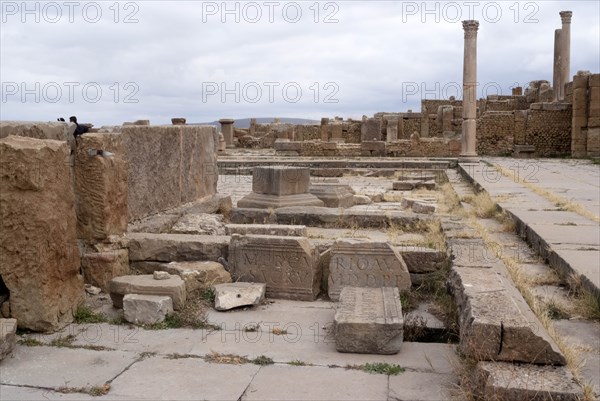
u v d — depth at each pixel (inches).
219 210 478.0
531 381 162.6
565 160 1263.5
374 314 216.2
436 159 1179.9
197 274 265.6
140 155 358.6
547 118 1466.5
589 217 421.4
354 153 1389.0
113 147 287.4
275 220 414.3
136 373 191.5
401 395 175.6
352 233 372.8
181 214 395.2
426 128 1817.2
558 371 169.8
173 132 405.1
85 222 279.7
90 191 277.7
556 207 481.7
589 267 281.4
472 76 1119.6
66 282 236.4
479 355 176.4
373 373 190.9
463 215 502.9
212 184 489.4
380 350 205.9
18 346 213.0
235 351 208.7
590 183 723.4
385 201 623.8
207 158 475.2
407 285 272.5
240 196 649.6
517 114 1483.8
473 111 1123.9
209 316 245.3
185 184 429.1
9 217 219.0
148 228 344.8
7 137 227.3
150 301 235.0
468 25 1103.0
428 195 680.4
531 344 173.8
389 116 1779.0
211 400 173.3
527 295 233.3
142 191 362.0
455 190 706.8
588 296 253.3
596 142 1338.6
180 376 189.0
